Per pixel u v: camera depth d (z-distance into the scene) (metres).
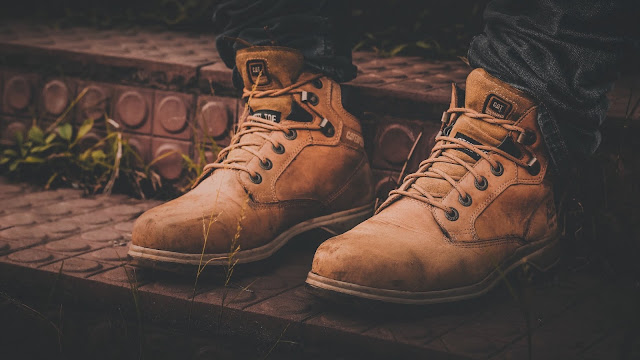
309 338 1.29
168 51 2.21
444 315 1.35
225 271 1.44
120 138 2.09
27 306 1.46
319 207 1.59
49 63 2.16
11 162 2.18
